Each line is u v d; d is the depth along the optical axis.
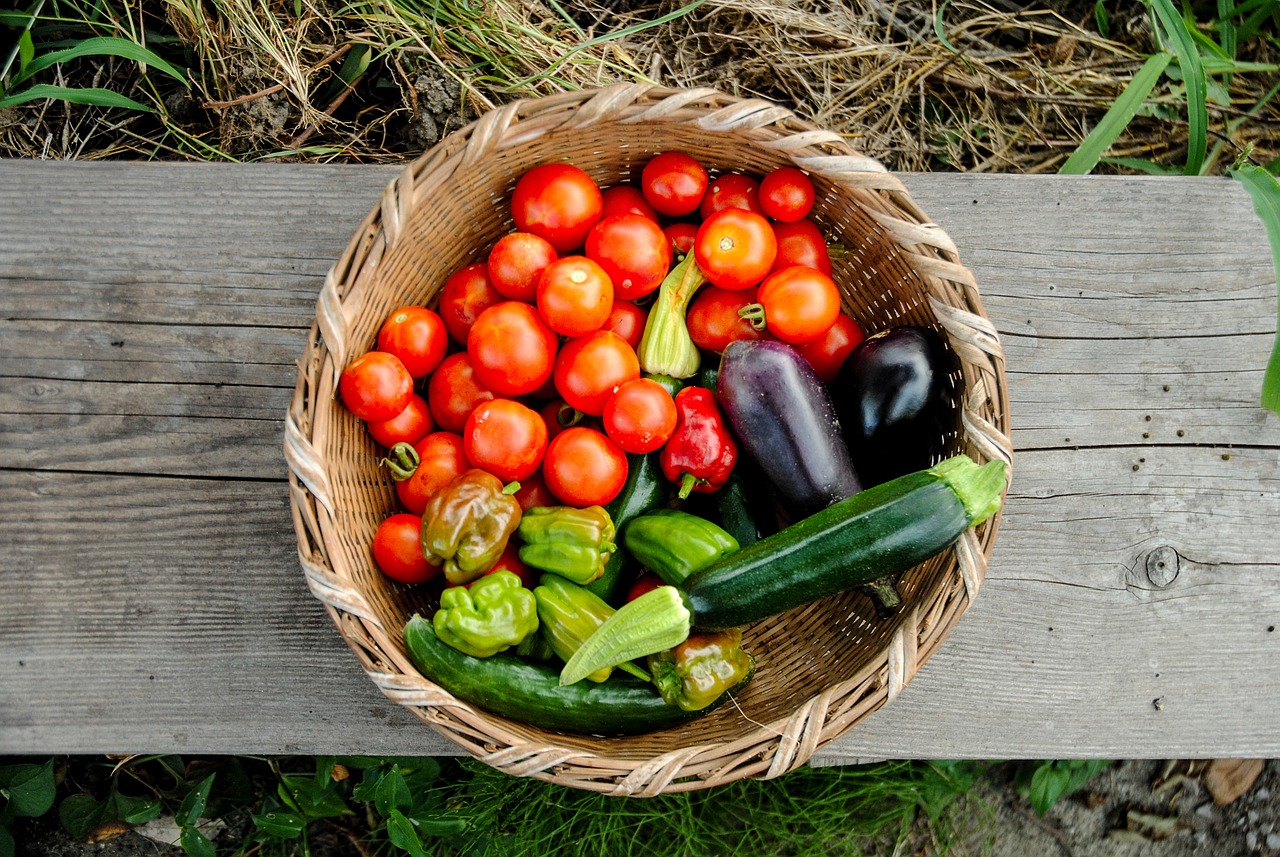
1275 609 0.93
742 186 0.88
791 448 0.83
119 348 0.90
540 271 0.85
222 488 0.90
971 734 0.92
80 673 0.89
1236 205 0.93
